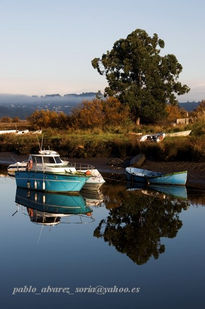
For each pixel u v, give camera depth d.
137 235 18.16
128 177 32.88
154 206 24.12
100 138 47.41
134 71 68.50
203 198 26.31
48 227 19.61
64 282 13.11
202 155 35.09
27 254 15.68
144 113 65.31
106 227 19.50
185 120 62.06
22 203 25.42
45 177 28.66
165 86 68.31
